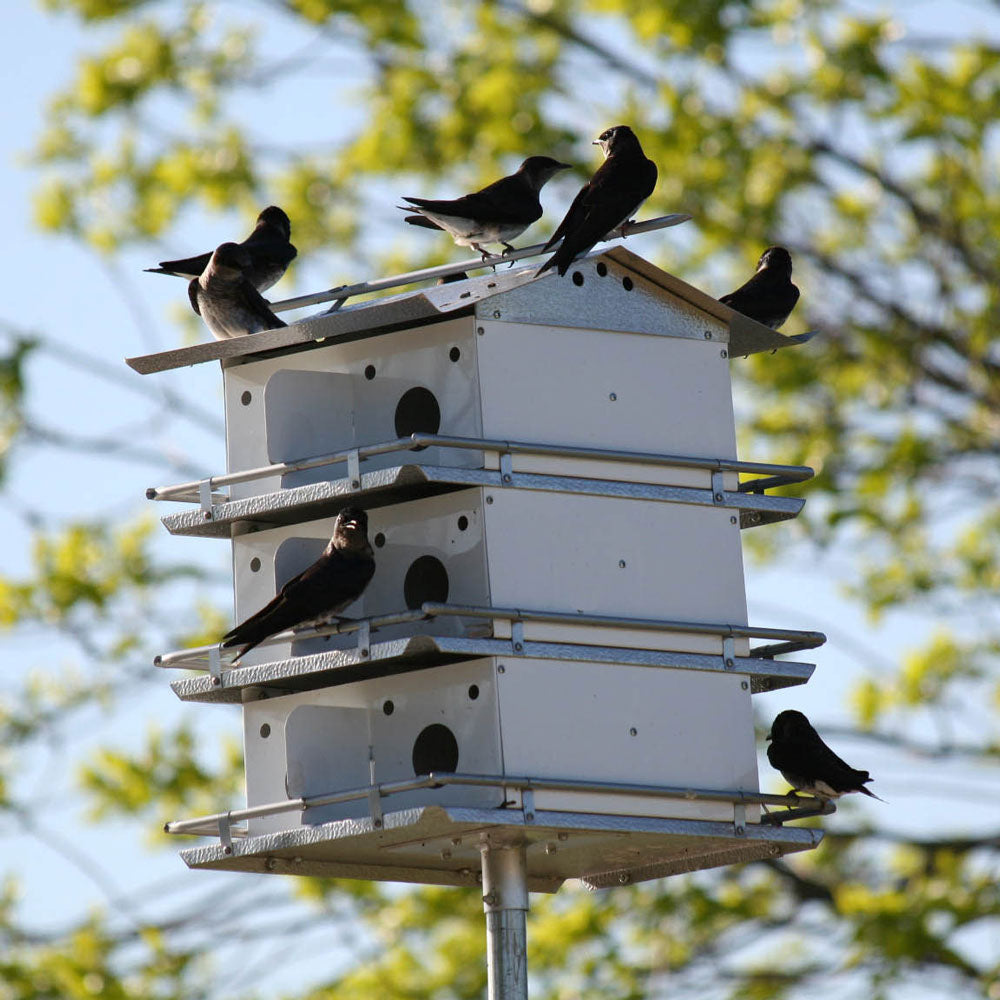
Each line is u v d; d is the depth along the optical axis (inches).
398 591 406.3
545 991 681.6
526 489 400.5
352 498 408.2
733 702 412.8
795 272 764.0
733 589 417.7
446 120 745.6
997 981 612.4
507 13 768.9
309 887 693.3
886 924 617.6
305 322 403.2
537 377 408.5
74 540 727.1
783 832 406.9
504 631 390.6
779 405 768.9
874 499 739.4
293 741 396.8
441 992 682.2
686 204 733.9
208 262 445.4
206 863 402.9
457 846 404.2
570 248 410.9
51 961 668.1
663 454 416.5
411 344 414.6
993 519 756.6
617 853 420.8
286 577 410.6
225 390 437.4
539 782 382.6
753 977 697.6
